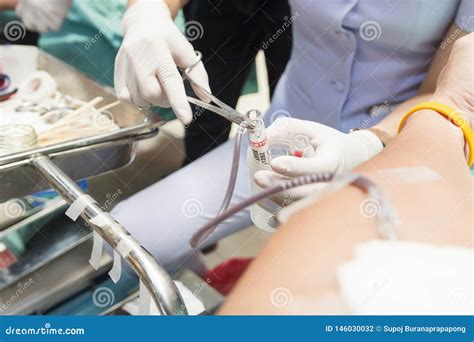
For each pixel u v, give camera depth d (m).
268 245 0.57
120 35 1.54
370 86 1.20
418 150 0.69
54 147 1.00
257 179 0.77
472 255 0.52
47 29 1.60
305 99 1.28
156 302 0.68
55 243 1.09
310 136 0.88
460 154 0.69
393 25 1.10
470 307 0.50
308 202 0.59
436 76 1.08
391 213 0.55
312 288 0.52
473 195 0.61
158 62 1.09
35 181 0.98
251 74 1.52
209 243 1.02
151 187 1.21
